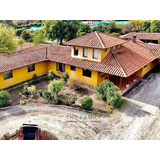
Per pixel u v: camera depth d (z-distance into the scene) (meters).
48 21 47.50
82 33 56.03
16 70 22.17
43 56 25.92
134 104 18.05
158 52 27.89
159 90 21.33
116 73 19.20
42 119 15.48
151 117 15.79
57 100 17.91
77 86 21.23
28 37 58.31
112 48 23.17
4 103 17.11
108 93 16.95
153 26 54.34
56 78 25.22
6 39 32.38
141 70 24.81
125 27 60.47
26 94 18.81
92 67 20.89
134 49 26.28
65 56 24.78
